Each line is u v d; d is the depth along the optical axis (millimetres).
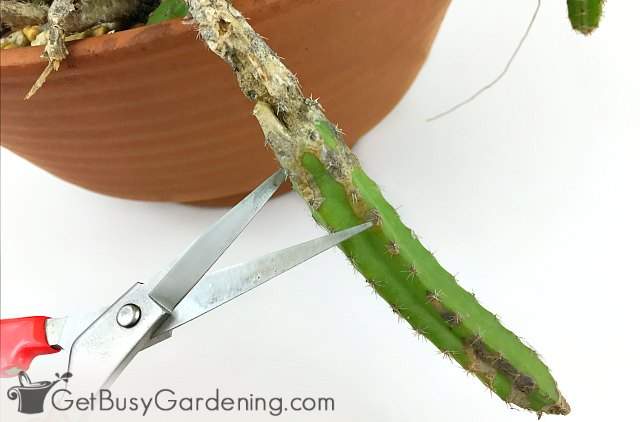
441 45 404
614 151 362
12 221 399
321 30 287
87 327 260
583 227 348
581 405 316
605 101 374
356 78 317
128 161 327
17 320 264
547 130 372
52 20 278
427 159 374
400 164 375
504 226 353
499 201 359
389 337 337
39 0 310
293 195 373
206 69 285
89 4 290
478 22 406
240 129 316
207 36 234
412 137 381
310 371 334
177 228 380
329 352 338
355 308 345
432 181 368
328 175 232
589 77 381
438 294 238
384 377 330
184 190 351
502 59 394
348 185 231
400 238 236
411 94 393
